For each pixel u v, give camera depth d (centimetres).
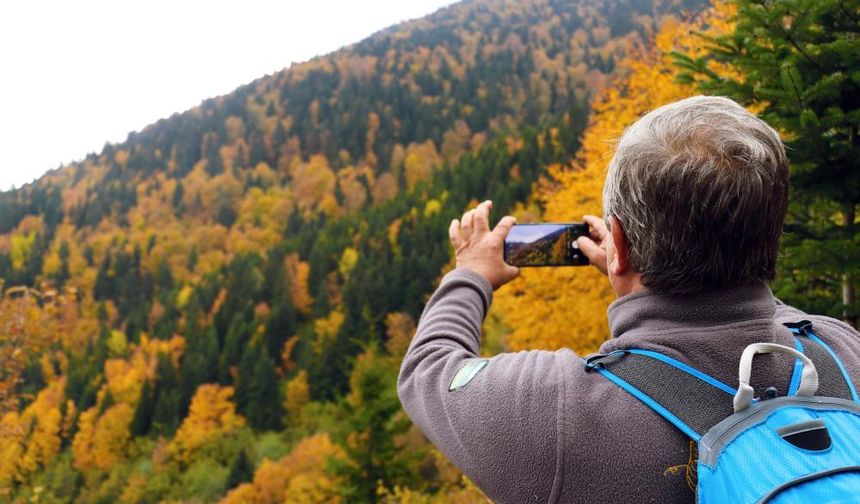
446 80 19875
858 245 285
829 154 287
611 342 105
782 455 83
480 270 136
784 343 101
